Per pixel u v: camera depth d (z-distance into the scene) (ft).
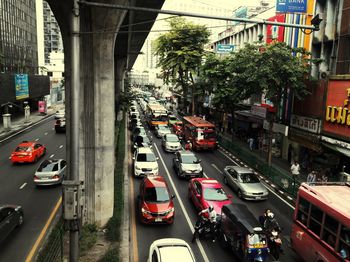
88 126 50.85
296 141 86.63
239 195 66.74
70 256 26.05
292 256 45.34
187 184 74.43
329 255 36.35
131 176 78.02
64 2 43.01
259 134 117.80
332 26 79.30
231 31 153.17
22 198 62.44
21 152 86.58
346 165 73.72
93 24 48.16
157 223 51.67
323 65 82.43
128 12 62.64
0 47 178.19
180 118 198.70
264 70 72.38
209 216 48.62
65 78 49.78
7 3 189.88
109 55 50.55
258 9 160.15
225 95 115.14
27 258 41.29
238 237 42.11
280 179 73.72
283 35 99.50
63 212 25.84
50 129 150.51
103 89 50.78
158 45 138.62
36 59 251.19
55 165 70.28
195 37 132.98
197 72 142.31
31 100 224.33
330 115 73.31
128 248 43.91
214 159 100.48
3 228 44.09
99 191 52.01
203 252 44.75
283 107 95.61
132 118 163.84
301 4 74.84
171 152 105.29
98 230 50.75
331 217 36.45
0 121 167.02
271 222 46.80
